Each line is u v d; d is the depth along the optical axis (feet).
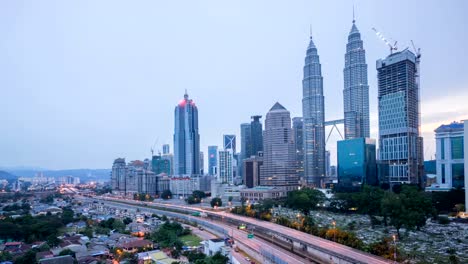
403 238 647.97
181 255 579.89
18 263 542.98
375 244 512.22
